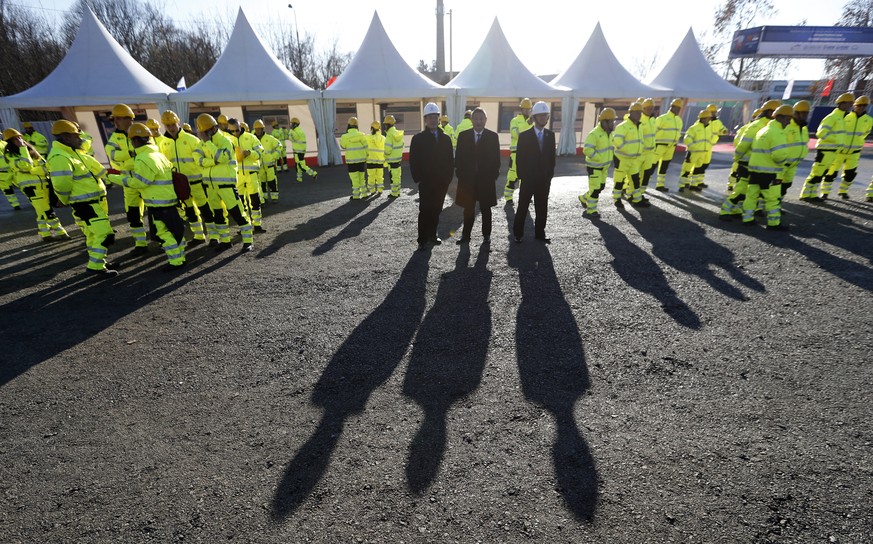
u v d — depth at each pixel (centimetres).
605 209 834
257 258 603
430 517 201
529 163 579
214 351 360
